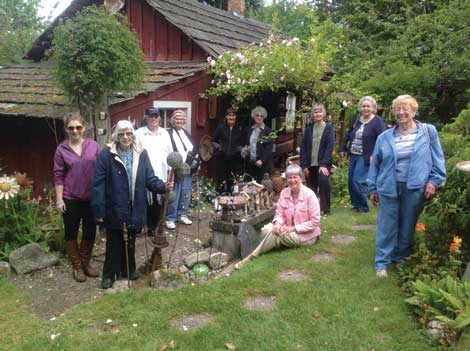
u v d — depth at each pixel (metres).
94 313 3.89
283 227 5.30
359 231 5.98
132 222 4.43
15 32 21.52
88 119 5.82
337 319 3.63
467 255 4.52
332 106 9.40
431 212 4.81
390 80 12.65
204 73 8.75
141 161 4.48
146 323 3.71
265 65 8.47
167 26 9.64
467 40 11.91
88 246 4.93
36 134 7.99
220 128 8.29
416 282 3.71
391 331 3.44
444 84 12.81
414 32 13.55
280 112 10.62
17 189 5.48
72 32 5.45
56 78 5.80
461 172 4.51
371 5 17.31
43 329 3.73
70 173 4.71
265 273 4.56
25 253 5.09
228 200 5.55
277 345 3.33
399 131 4.39
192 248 5.75
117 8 9.64
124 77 5.73
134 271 4.73
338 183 8.84
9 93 8.45
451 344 3.21
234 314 3.79
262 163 8.02
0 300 4.34
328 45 9.32
